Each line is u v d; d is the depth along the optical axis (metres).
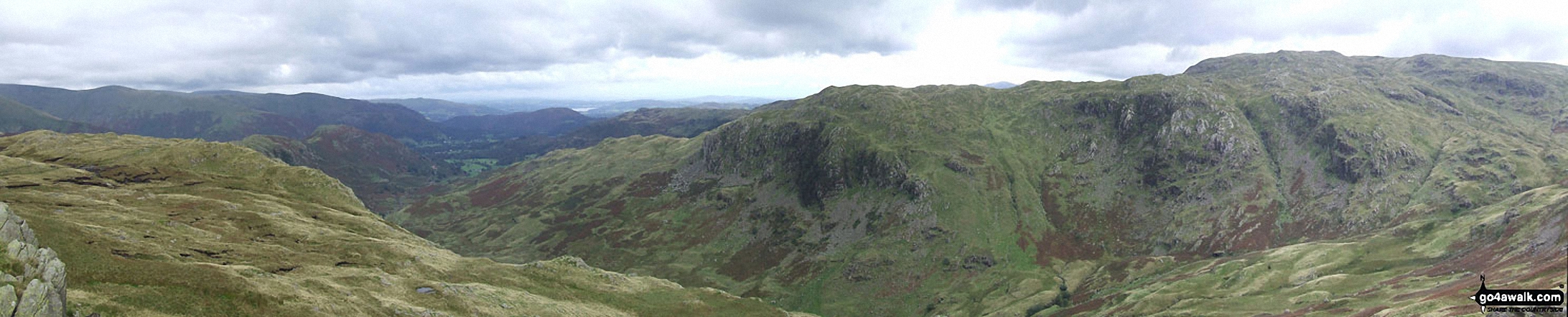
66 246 76.75
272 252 109.81
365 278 99.75
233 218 137.38
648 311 131.12
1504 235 197.38
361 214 199.75
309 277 93.31
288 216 157.25
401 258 125.44
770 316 144.00
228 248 106.56
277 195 196.00
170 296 66.81
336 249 123.56
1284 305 175.75
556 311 110.75
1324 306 162.12
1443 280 164.75
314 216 169.12
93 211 121.75
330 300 81.81
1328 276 199.62
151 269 72.62
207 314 66.19
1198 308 187.50
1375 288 175.25
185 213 135.50
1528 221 195.12
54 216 109.00
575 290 135.12
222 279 74.69
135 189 168.88
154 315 61.56
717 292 156.75
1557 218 181.38
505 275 133.12
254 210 156.25
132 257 84.62
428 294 99.56
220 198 168.00
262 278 82.50
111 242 87.81
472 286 112.06
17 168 178.50
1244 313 175.38
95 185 170.00
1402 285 170.25
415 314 87.38
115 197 147.38
